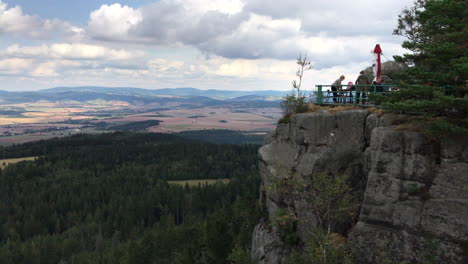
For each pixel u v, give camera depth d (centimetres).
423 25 2066
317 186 2431
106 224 16712
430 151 1959
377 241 2081
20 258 13075
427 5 1917
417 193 1973
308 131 2908
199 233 8519
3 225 17612
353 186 2612
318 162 2702
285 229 2942
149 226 17662
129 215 17562
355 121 2638
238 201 8094
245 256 4138
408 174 2011
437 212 1883
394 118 2273
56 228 17738
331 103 3038
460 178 1839
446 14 1858
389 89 2809
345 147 2661
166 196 19838
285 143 3178
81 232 16150
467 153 1831
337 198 2544
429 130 1889
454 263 1800
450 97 1675
